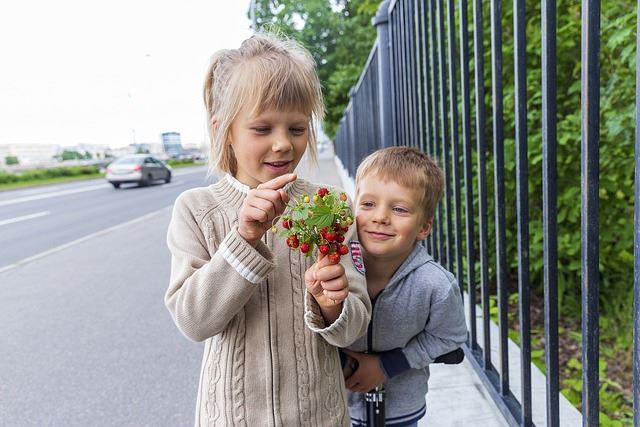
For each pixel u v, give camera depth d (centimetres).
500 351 182
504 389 183
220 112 115
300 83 111
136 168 1694
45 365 300
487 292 199
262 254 105
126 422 236
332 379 117
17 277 525
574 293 342
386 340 137
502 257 176
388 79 385
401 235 129
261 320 112
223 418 111
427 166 132
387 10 377
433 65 236
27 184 2239
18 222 974
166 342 327
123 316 381
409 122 293
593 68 105
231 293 103
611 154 282
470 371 226
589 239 110
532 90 304
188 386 267
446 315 134
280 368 111
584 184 109
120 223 895
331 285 99
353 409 148
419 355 135
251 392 110
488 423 186
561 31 287
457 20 320
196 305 103
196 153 5103
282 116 109
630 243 300
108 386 271
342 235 100
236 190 119
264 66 109
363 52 1892
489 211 344
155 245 662
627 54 244
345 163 1238
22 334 354
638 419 95
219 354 113
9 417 244
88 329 357
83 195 1505
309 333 114
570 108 312
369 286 140
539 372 224
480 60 180
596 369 114
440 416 192
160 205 1151
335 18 1962
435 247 280
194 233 118
